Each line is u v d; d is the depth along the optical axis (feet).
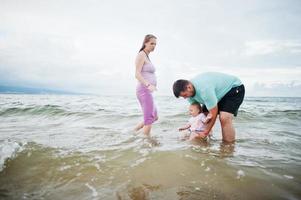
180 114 24.82
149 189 7.18
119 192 7.00
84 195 6.86
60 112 26.16
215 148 11.36
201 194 6.88
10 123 20.01
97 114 24.95
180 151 10.46
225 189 7.15
